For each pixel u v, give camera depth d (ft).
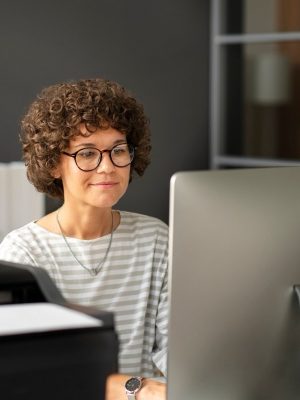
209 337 4.77
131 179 6.85
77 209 6.41
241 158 19.92
